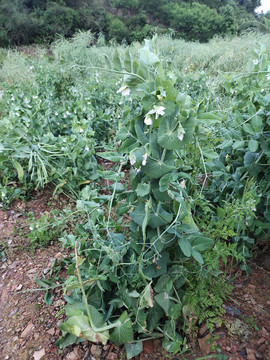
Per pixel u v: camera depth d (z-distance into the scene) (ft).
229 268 6.14
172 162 3.85
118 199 5.15
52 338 4.90
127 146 4.26
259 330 4.90
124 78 3.77
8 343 4.89
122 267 4.77
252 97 5.93
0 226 7.70
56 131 11.19
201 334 4.87
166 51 23.53
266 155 5.84
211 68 19.19
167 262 4.67
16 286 5.95
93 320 4.13
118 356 4.57
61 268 6.29
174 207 4.06
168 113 3.43
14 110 10.44
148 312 4.58
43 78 15.43
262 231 6.31
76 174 8.48
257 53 6.02
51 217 7.94
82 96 12.46
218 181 6.74
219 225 4.81
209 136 5.76
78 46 20.72
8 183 9.26
